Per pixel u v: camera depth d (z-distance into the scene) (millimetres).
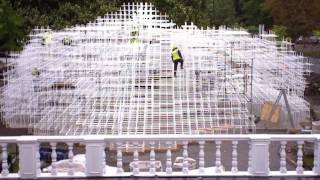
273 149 19078
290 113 25547
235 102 26344
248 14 63719
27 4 49312
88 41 31297
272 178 11820
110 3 48375
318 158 11906
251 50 31859
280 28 45531
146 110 24672
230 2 72188
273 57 31266
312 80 42188
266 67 30438
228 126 24531
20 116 27625
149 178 11805
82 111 25609
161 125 23812
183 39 30953
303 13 46125
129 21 32719
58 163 13227
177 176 11867
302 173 11961
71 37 31453
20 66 30188
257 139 11734
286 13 47031
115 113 24703
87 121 24609
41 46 31297
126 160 18906
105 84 27172
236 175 11875
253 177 11852
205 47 30703
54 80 28219
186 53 29641
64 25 46000
